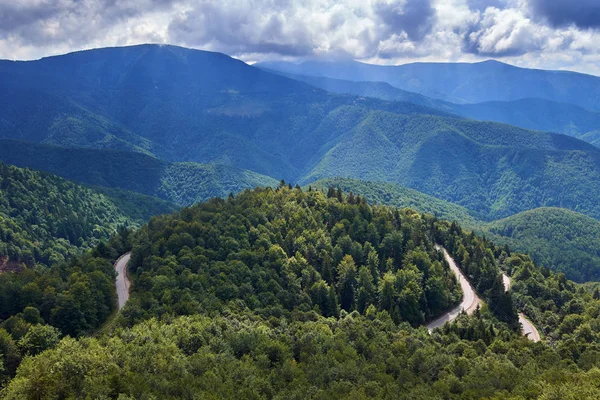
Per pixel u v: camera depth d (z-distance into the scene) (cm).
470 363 12606
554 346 16175
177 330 12406
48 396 9056
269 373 10781
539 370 12331
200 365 10381
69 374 9681
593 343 15350
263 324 14038
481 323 16175
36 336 12450
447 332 16250
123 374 9600
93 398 8756
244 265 18312
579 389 9938
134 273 19575
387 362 12212
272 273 18588
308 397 9525
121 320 13875
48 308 14775
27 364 10306
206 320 13325
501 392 10512
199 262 18250
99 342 11794
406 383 10925
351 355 12175
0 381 10975
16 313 15038
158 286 15838
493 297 19950
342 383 10256
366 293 19025
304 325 14362
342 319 16200
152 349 10875
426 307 18975
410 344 13812
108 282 17212
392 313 17750
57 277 17050
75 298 14838
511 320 18788
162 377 9688
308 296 17775
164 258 18612
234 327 13225
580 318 18100
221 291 16188
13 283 15762
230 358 11025
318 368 11125
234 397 9162
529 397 10250
